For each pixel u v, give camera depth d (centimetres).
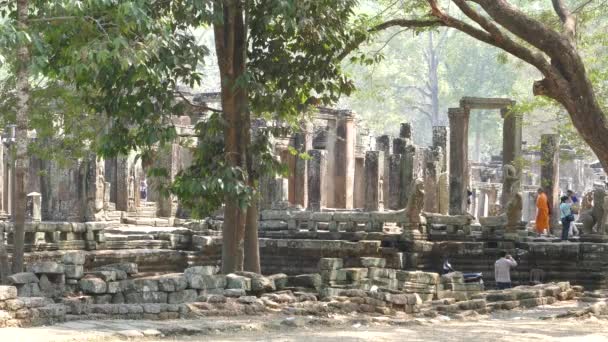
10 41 2556
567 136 4703
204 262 4275
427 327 2527
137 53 2750
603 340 2278
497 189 7612
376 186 5850
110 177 5400
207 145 3250
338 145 6344
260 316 2564
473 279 4169
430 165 5659
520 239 4481
